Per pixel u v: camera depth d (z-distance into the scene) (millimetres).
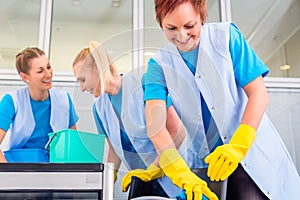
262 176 1155
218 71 1199
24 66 1704
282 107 2016
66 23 2180
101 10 2217
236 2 2238
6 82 1994
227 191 1167
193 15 1105
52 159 1136
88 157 1069
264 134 1230
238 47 1242
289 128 1962
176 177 1088
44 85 1699
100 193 875
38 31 2150
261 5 2250
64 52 2123
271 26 2213
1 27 2143
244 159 1150
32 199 875
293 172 1251
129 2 2221
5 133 1644
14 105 1676
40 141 1659
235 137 1145
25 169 870
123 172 1125
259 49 2162
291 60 2152
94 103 1081
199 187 1062
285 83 2068
